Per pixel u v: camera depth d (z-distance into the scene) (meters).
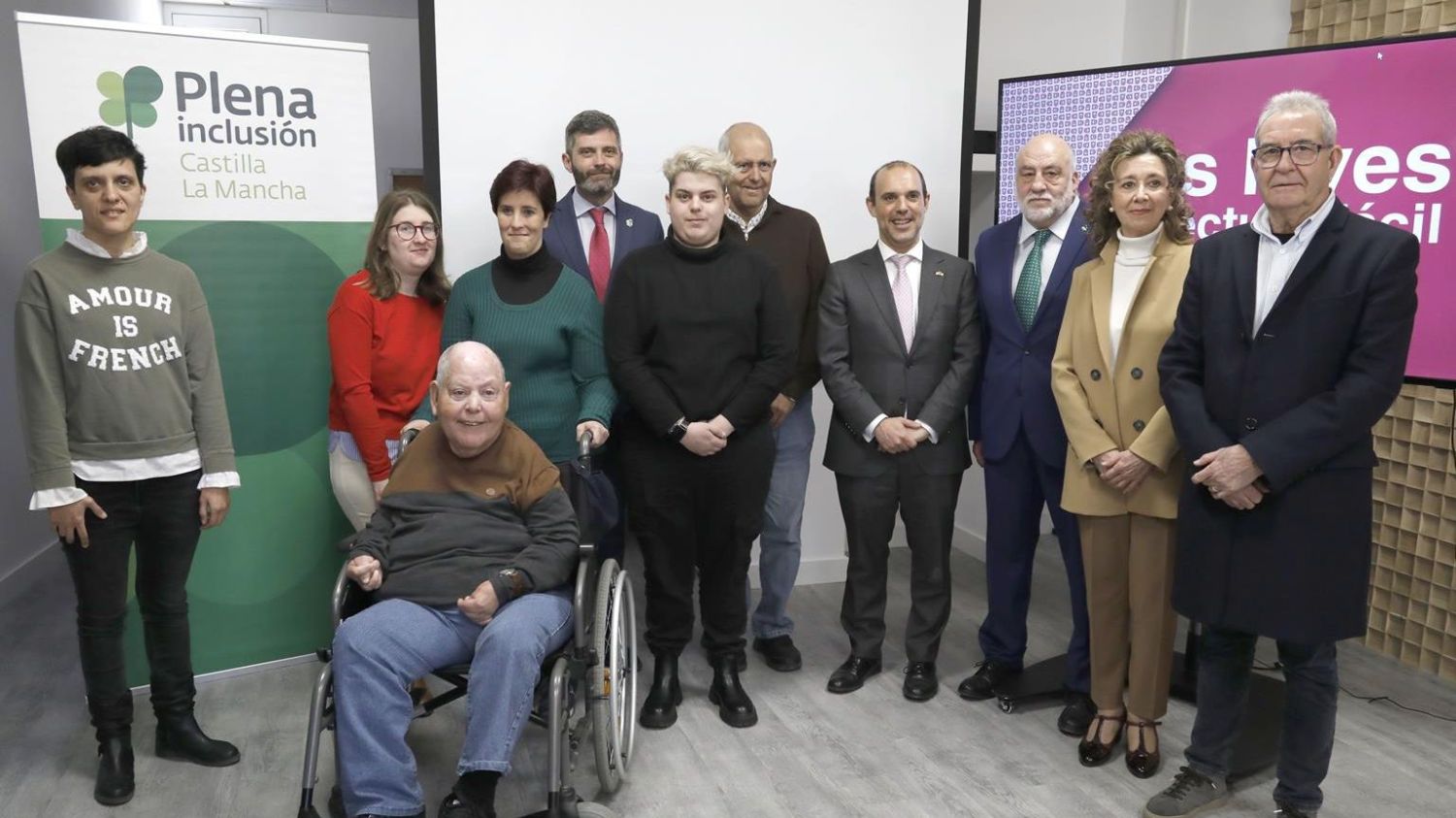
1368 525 2.09
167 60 2.84
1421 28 3.26
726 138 3.04
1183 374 2.25
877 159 3.80
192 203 2.92
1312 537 2.06
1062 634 3.54
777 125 3.67
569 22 3.40
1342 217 2.04
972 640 3.50
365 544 2.28
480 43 3.32
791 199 3.74
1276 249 2.11
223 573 3.11
